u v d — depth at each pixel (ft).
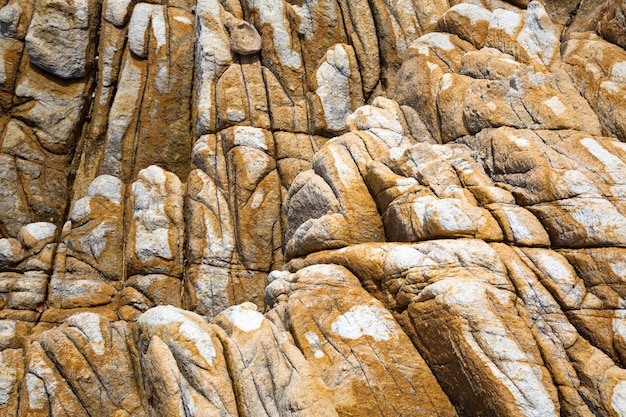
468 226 27.58
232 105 43.14
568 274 26.45
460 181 30.37
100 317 32.04
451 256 26.61
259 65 44.57
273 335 27.53
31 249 43.29
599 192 27.53
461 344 24.43
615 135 31.99
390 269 27.58
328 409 24.56
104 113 48.42
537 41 35.70
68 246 43.14
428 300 25.86
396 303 27.37
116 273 42.65
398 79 40.06
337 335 26.94
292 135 43.14
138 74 47.60
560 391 24.40
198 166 42.78
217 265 40.04
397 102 39.17
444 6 43.73
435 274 26.32
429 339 25.75
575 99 33.17
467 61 36.35
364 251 28.99
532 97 32.30
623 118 31.83
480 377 23.88
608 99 32.65
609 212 26.81
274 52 44.42
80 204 43.96
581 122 32.40
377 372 25.62
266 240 40.78
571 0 41.19
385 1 44.21
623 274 25.67
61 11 47.73
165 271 40.60
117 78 48.67
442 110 35.50
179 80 47.26
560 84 33.91
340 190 32.40
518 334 24.61
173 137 46.88
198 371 26.03
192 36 47.85
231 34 44.27
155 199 42.09
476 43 38.22
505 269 26.63
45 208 46.62
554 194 28.14
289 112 43.62
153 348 27.14
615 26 35.40
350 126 37.27
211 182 41.86
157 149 46.65
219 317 29.81
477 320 24.50
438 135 35.88
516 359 23.85
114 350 30.94
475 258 26.37
